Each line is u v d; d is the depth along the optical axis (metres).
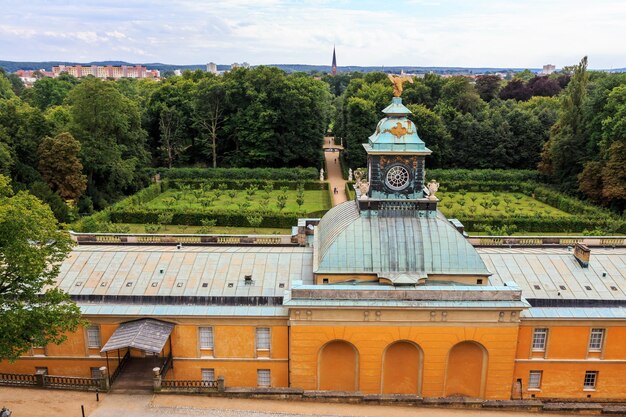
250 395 44.16
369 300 45.69
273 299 49.25
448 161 164.62
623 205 116.81
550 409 43.75
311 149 162.12
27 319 40.25
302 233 58.53
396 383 48.56
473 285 47.56
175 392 44.22
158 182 143.50
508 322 45.88
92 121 124.19
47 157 109.25
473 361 47.94
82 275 51.62
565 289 50.66
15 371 49.69
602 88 131.50
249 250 55.78
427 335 46.25
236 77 164.25
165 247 57.31
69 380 45.16
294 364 47.25
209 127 164.38
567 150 133.12
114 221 109.00
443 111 168.00
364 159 157.12
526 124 159.75
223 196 135.12
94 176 126.94
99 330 48.75
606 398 50.06
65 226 47.50
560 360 48.97
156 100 173.38
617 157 112.69
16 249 40.53
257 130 159.62
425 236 49.16
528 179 150.25
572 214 121.44
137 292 49.78
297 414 42.28
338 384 48.66
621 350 49.00
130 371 47.03
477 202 132.75
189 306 48.78
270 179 149.00
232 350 48.78
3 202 42.09
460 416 42.81
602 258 54.53
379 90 180.38
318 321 46.00
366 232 49.31
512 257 54.69
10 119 111.12
